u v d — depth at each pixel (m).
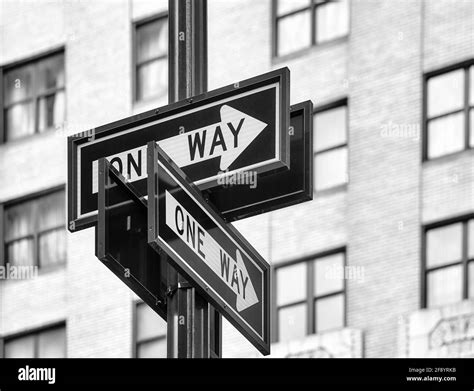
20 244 41.25
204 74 10.62
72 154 10.66
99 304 40.34
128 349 39.88
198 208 10.24
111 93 40.69
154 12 40.66
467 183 36.22
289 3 38.34
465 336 35.09
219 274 10.28
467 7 36.69
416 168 36.66
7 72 42.09
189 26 10.62
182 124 10.51
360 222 36.84
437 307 35.56
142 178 10.47
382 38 37.41
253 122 10.36
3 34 42.16
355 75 37.47
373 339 36.06
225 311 10.22
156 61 40.41
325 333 36.44
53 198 41.22
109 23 41.03
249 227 37.53
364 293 36.47
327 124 37.69
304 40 38.16
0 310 41.12
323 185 37.44
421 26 37.12
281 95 10.32
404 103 36.97
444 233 36.31
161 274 10.21
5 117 41.88
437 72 36.94
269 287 10.74
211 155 10.41
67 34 41.47
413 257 36.25
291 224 37.34
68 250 40.88
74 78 41.19
